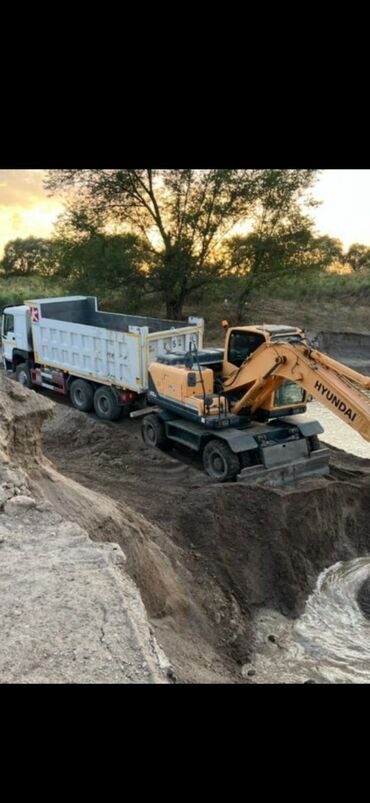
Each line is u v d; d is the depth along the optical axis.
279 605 8.99
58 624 4.82
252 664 7.62
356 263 40.22
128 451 12.82
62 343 15.09
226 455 10.91
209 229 23.22
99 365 14.12
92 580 5.42
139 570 7.29
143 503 10.06
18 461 7.84
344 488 11.05
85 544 6.07
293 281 28.06
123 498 10.10
